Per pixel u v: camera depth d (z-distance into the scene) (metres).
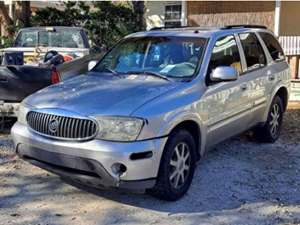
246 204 4.93
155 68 5.66
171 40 5.93
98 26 18.70
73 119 4.53
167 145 4.68
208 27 6.55
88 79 5.58
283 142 7.46
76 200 4.94
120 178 4.39
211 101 5.38
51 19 18.94
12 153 6.47
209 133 5.45
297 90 11.97
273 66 7.12
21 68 7.06
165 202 4.90
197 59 5.55
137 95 4.80
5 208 4.70
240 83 6.08
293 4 17.50
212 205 4.88
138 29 18.33
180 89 5.06
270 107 7.05
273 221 4.55
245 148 7.04
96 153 4.38
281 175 5.86
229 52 6.08
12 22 19.31
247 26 6.99
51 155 4.67
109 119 4.43
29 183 5.39
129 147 4.37
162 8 19.69
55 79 7.07
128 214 4.62
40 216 4.54
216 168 6.05
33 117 4.87
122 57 6.12
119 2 20.22
